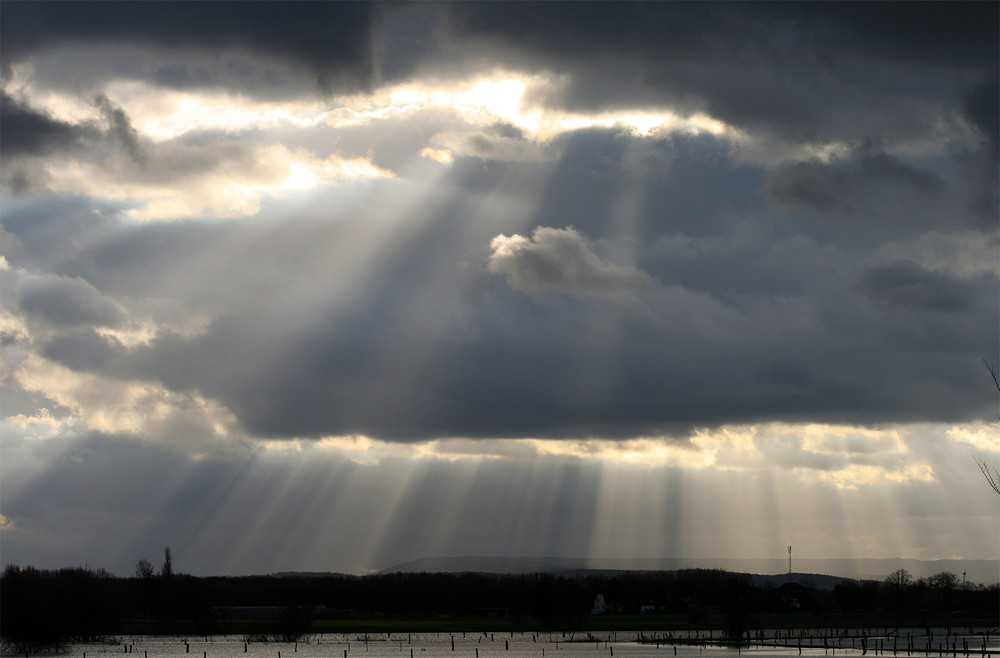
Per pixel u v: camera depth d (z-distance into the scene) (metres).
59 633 180.38
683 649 184.62
